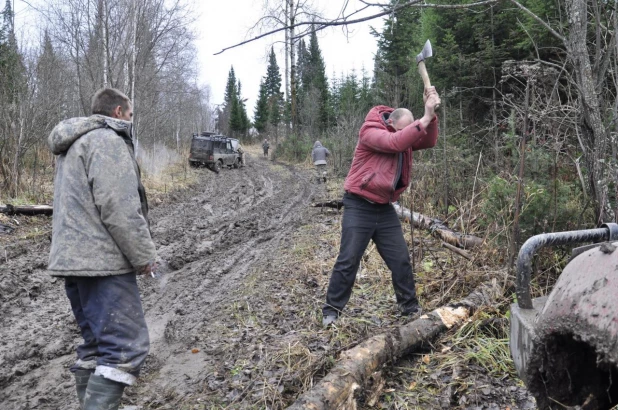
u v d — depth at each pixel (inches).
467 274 187.6
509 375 133.7
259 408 126.3
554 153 214.5
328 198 549.0
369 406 124.9
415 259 225.5
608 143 184.2
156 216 443.8
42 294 221.9
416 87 552.4
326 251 283.1
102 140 107.7
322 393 115.5
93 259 106.4
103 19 574.9
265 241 340.5
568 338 68.2
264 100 2464.3
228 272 264.2
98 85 585.0
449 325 154.3
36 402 136.3
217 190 683.4
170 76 828.6
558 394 73.3
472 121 400.2
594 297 61.6
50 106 475.2
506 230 196.7
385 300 193.2
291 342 159.2
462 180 308.8
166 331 179.9
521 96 264.1
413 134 151.9
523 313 78.2
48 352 165.5
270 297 209.8
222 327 182.7
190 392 138.6
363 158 165.9
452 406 124.0
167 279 252.2
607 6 202.7
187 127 1397.6
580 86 179.0
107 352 108.7
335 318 171.0
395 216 172.4
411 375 137.8
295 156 1284.4
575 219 194.4
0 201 381.1
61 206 108.4
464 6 170.1
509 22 382.0
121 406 131.0
